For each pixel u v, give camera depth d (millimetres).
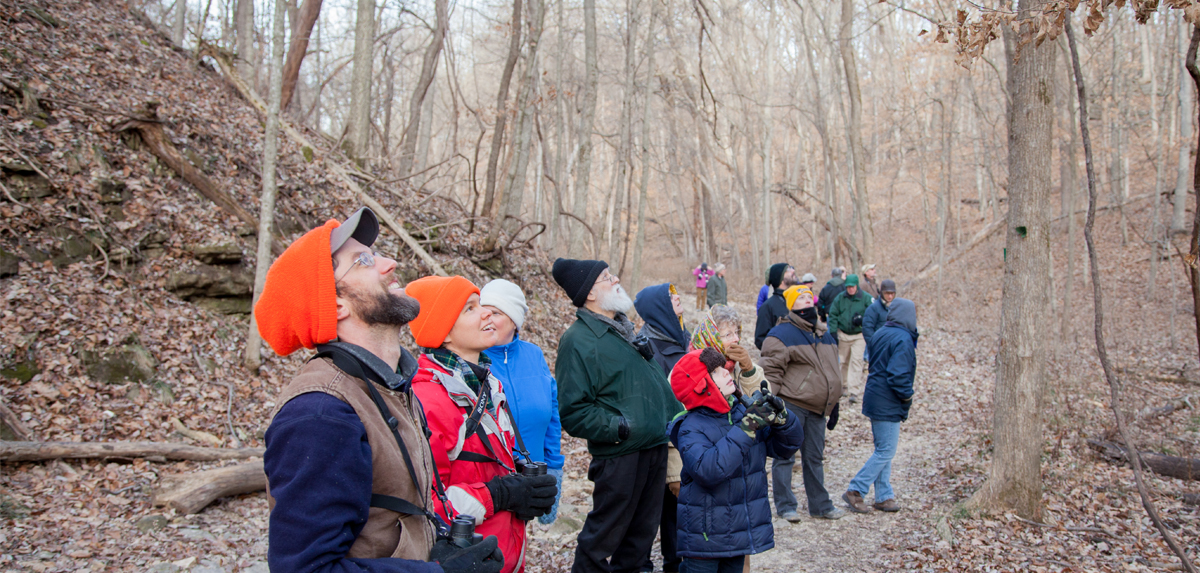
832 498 6480
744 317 20531
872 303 9477
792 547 5145
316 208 10617
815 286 26641
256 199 9812
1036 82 5176
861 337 10383
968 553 4859
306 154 11477
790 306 5668
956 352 14734
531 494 2184
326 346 1604
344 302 1636
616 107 30422
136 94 10094
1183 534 5141
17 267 6859
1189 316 17016
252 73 13281
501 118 13891
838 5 21750
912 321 5844
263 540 5039
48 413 5918
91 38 11148
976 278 23766
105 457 5566
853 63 14008
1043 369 5453
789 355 5559
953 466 7051
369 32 14305
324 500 1395
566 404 3771
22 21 10273
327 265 1582
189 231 8375
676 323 5016
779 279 8375
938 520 5422
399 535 1589
